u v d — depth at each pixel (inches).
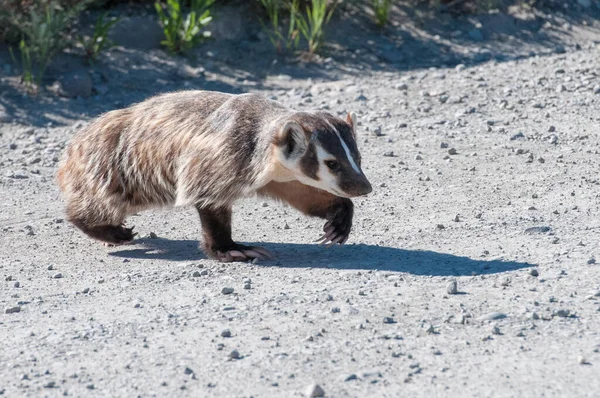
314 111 634.8
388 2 1407.5
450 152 949.8
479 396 428.5
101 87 1197.7
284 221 783.7
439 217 754.2
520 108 1102.4
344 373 456.1
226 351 490.6
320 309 549.0
